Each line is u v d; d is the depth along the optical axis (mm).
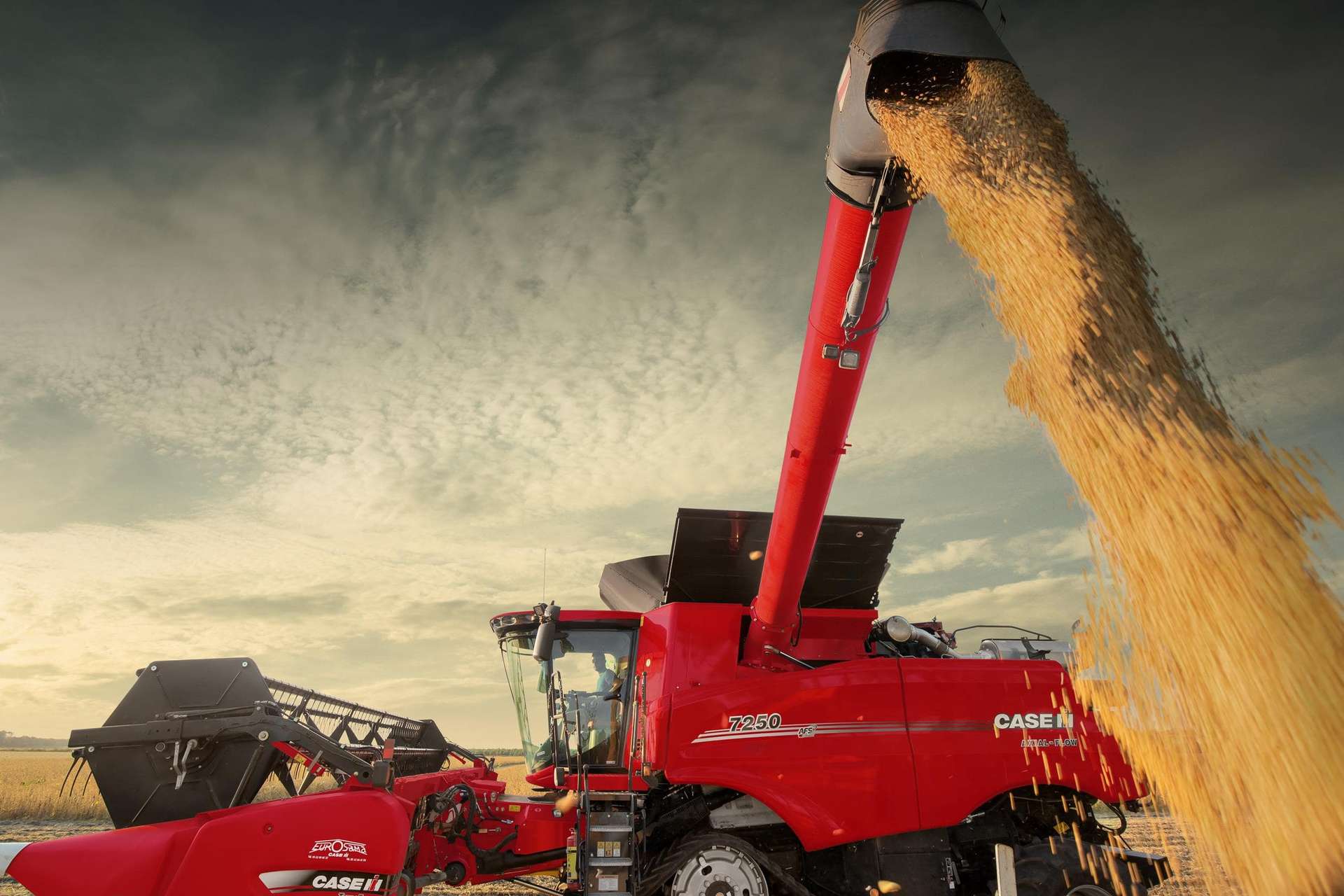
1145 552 3652
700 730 7055
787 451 5895
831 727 7125
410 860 6824
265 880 5480
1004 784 7156
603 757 7680
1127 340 3705
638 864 6762
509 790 10102
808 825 6863
